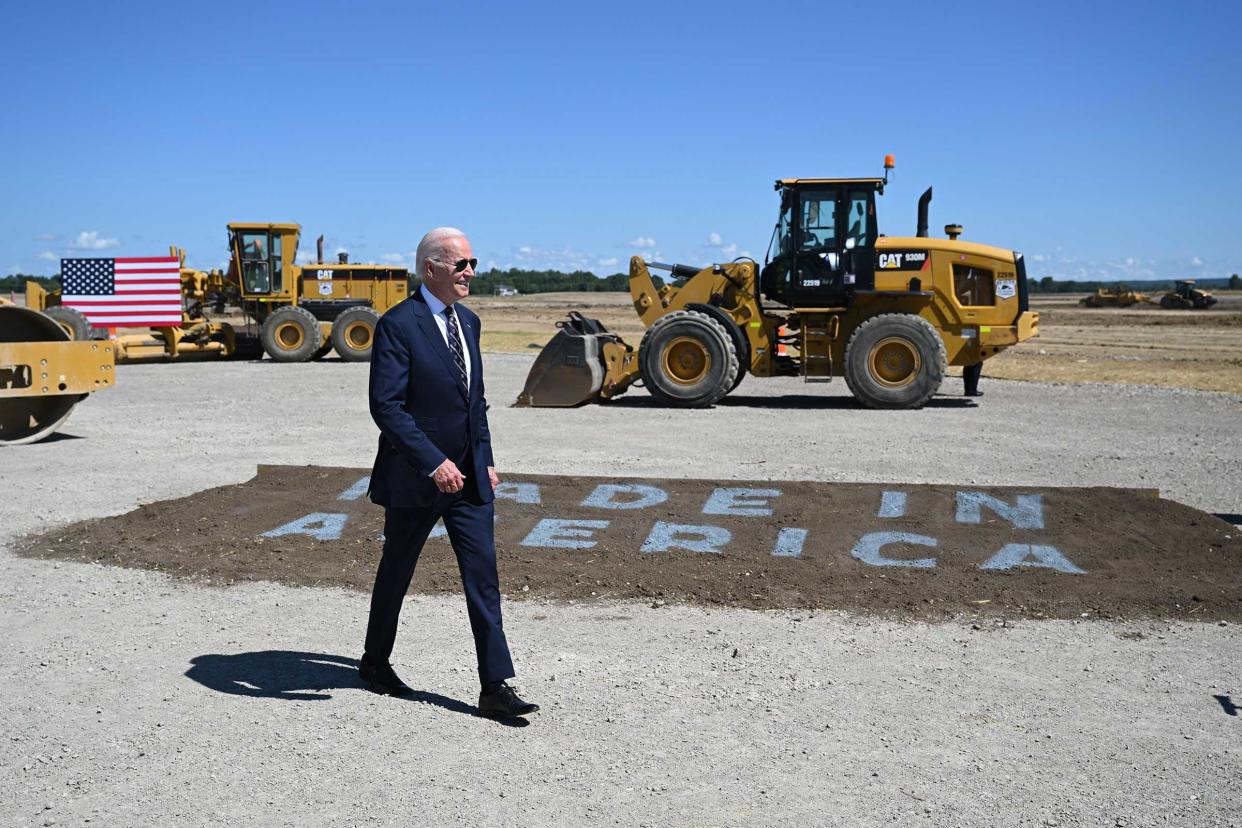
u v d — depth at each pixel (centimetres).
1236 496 897
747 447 1196
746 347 1712
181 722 434
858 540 701
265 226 2700
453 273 428
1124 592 607
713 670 498
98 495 906
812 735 423
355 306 2750
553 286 14600
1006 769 391
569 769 391
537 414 1545
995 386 2003
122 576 654
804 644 534
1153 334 4044
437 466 414
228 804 362
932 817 354
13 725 431
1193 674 492
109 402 1678
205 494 824
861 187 1655
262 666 502
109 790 372
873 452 1157
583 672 496
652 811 358
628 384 1725
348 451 1152
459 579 642
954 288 1656
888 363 1628
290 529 741
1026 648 528
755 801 365
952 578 633
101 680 482
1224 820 351
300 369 2428
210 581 643
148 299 2370
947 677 488
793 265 1672
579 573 647
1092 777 384
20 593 620
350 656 518
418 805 362
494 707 436
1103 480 977
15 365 1184
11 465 1062
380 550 693
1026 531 714
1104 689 473
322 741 416
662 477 967
